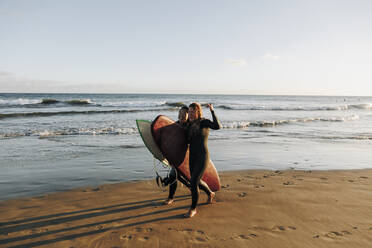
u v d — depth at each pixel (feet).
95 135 36.52
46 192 14.52
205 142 11.80
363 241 9.16
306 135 39.55
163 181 12.99
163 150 11.98
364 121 63.16
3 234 9.62
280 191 14.92
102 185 15.94
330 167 21.15
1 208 12.16
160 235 9.63
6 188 15.06
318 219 11.10
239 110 98.02
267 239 9.34
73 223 10.62
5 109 81.10
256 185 16.11
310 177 18.08
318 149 28.81
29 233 9.72
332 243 9.03
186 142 12.51
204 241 9.21
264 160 23.39
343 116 75.25
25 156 23.41
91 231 9.92
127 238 9.39
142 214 11.60
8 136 33.96
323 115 79.46
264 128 47.93
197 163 11.53
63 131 38.11
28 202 12.98
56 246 8.82
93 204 12.80
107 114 69.56
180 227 10.31
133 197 13.89
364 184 16.51
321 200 13.46
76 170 19.25
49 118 56.70
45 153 24.80
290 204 12.87
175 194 14.48
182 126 12.50
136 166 20.72
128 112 78.13
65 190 14.89
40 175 17.81
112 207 12.42
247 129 46.34
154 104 112.27
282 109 105.50
